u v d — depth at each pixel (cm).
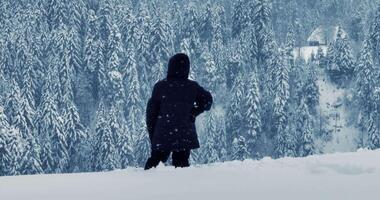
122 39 14888
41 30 14900
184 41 14638
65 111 11306
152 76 14100
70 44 13838
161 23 14462
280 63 13012
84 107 13775
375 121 12862
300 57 15488
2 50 13500
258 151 12506
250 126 12244
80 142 10856
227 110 12694
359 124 13138
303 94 13588
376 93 12850
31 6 15750
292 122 12862
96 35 15250
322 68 14825
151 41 14362
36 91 13150
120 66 13762
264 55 14800
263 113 12900
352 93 13788
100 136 10212
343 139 13212
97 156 10144
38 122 10631
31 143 9306
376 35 14725
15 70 13150
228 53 14462
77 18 15500
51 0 15612
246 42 14850
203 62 14350
